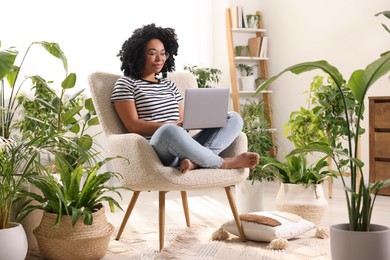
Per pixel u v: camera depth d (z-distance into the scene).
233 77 5.34
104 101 2.84
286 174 3.22
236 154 2.84
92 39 4.80
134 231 3.04
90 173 2.50
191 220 3.38
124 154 2.59
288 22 5.50
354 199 1.94
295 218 2.82
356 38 4.90
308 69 1.95
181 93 3.17
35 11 4.54
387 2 4.64
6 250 2.18
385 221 3.26
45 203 2.41
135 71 2.99
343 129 3.71
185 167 2.55
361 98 1.93
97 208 2.53
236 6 5.36
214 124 2.74
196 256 2.48
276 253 2.52
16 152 2.23
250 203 3.32
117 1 4.92
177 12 5.25
